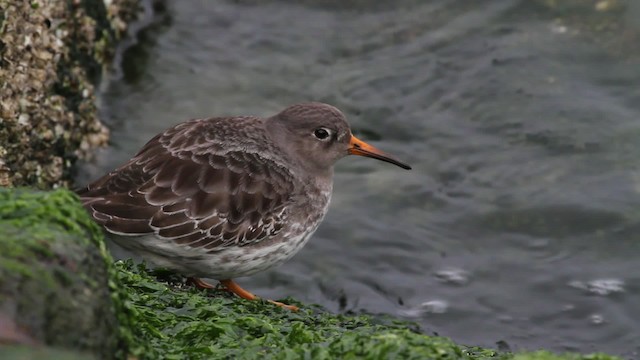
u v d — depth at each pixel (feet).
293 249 35.37
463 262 44.01
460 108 51.01
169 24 55.31
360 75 53.16
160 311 27.12
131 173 32.58
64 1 44.83
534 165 47.96
